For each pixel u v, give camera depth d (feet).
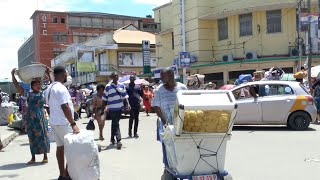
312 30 83.05
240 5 107.76
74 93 85.25
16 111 74.69
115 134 40.70
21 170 31.09
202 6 115.24
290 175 27.20
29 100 33.50
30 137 33.50
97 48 165.99
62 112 25.39
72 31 323.98
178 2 122.93
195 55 115.75
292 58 97.25
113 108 40.37
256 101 52.11
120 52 168.66
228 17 110.93
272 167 29.68
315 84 59.57
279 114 51.55
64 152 23.93
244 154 34.96
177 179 20.93
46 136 33.71
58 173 29.63
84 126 66.44
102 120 46.50
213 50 115.44
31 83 33.40
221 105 18.92
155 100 23.22
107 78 169.78
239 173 27.96
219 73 108.88
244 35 107.86
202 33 115.14
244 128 53.98
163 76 23.20
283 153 35.06
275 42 103.40
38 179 27.96
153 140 45.34
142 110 96.63
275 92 52.44
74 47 190.60
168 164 21.33
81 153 22.48
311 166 29.76
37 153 33.42
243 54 107.55
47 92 25.79
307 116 51.03
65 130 25.34
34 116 33.32
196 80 84.94
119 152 37.65
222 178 19.74
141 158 34.40
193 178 19.38
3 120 73.20
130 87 48.26
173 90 23.22
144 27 189.98
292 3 99.91
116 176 27.99
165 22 171.01
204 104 18.85
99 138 46.75
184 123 19.10
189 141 19.40
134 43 168.76
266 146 38.88
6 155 39.06
